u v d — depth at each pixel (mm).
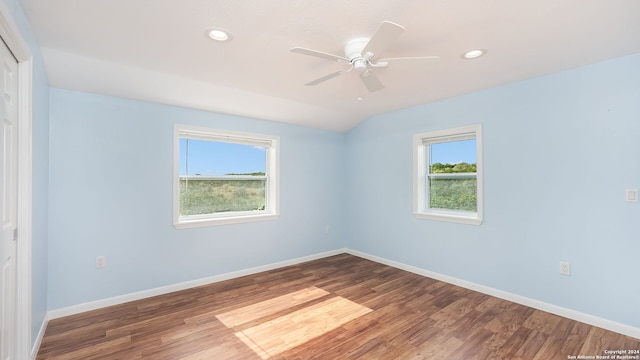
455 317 2646
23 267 1783
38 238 2154
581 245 2555
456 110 3449
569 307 2619
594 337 2297
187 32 1985
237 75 2789
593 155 2494
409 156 3965
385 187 4301
